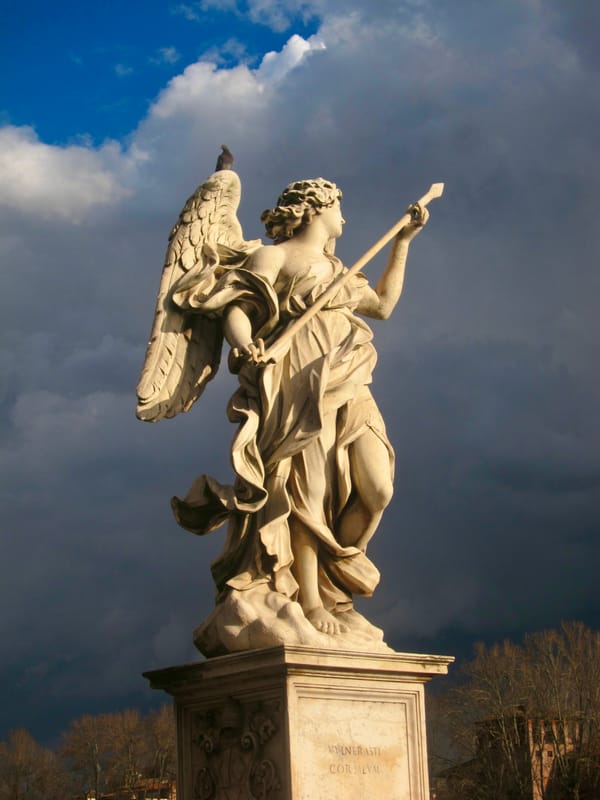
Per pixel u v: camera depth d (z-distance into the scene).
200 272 8.00
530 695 30.53
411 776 7.35
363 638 7.48
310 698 7.01
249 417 7.59
